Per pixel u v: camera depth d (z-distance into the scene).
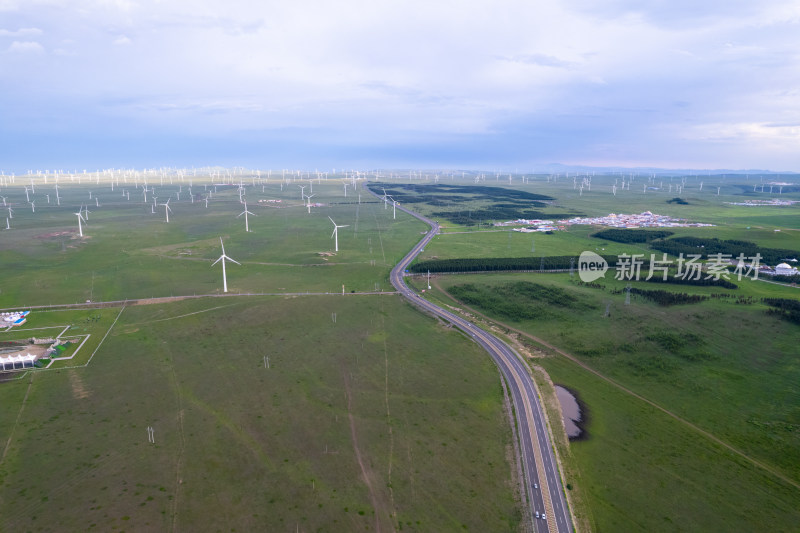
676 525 77.25
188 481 82.06
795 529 76.94
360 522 74.12
